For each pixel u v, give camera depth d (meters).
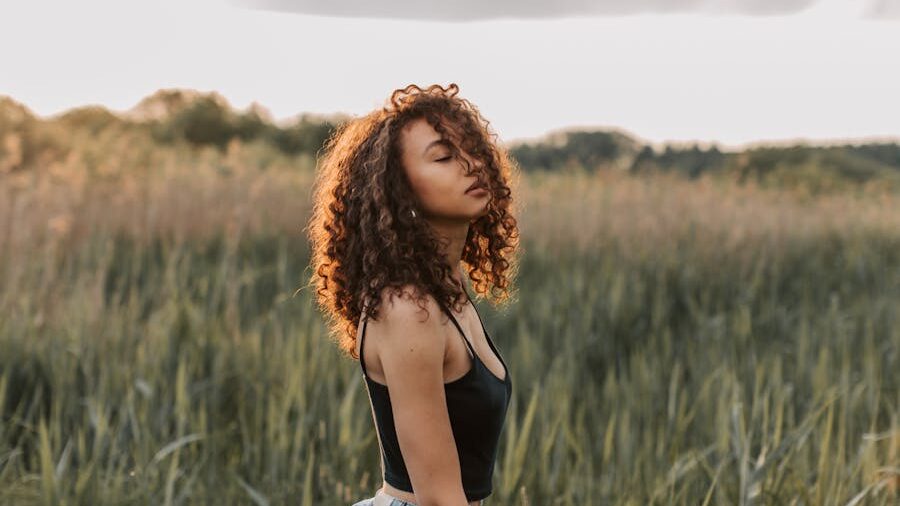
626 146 23.08
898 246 11.73
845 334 6.39
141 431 4.16
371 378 1.83
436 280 1.78
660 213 10.88
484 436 1.84
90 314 5.46
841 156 24.00
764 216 11.26
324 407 4.45
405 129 1.85
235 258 7.46
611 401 4.85
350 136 2.03
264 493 3.83
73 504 3.48
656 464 3.94
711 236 9.94
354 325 2.02
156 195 10.20
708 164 21.48
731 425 4.22
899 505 3.71
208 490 3.78
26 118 15.18
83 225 8.66
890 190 14.73
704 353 5.78
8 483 3.84
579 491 3.75
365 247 1.82
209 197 10.37
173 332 5.34
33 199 8.80
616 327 6.64
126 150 16.09
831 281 9.62
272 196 11.16
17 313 5.51
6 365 4.76
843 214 12.50
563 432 4.02
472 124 1.87
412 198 1.83
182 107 25.08
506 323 6.70
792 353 6.10
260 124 25.41
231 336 5.44
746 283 8.65
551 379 5.09
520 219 10.45
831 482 3.48
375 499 1.96
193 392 4.59
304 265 8.95
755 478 3.41
